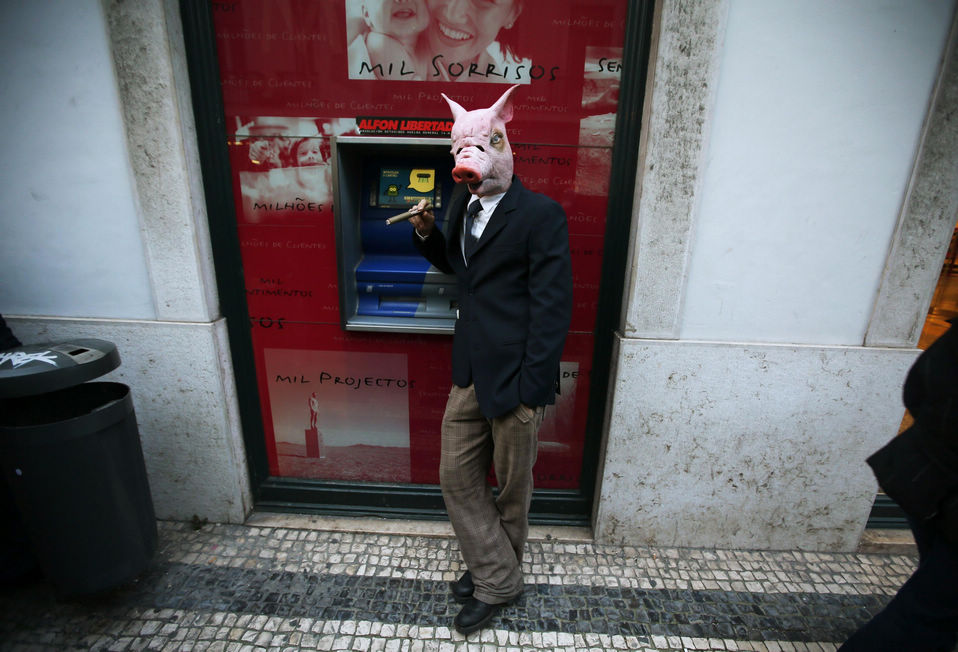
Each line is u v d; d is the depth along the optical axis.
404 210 1.88
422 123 1.82
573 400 2.11
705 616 1.79
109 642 1.62
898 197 1.72
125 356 1.98
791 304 1.84
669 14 1.56
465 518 1.67
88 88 1.72
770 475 2.02
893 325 1.84
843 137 1.68
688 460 2.00
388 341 2.07
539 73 1.75
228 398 2.07
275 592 1.84
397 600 1.81
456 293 1.91
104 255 1.90
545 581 1.92
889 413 1.92
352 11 1.72
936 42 1.58
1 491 1.68
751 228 1.77
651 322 1.85
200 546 2.06
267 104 1.83
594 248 1.92
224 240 1.95
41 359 1.42
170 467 2.12
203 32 1.74
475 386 1.49
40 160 1.79
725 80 1.63
